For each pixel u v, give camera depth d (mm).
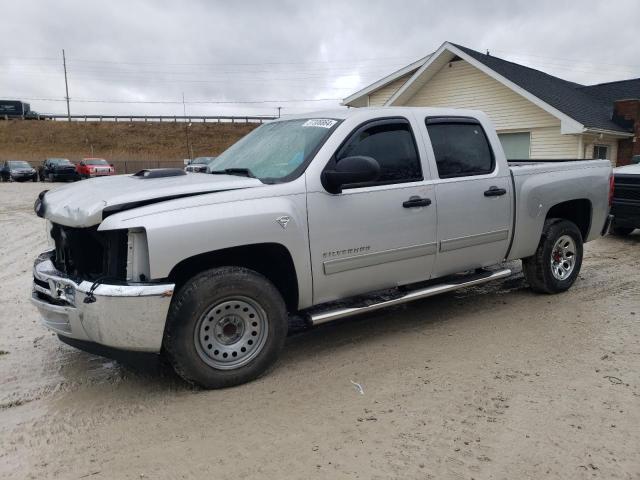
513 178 5484
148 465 3055
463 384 3971
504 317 5469
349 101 23812
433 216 4824
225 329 3961
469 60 19453
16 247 9859
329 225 4250
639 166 9688
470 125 5305
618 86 25906
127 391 4004
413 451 3127
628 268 7551
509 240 5527
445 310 5762
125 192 3781
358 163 4027
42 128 70125
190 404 3768
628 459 3021
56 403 3834
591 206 6352
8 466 3080
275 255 4148
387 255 4586
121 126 71875
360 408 3652
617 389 3838
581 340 4789
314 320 4305
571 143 18312
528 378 4047
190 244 3662
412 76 21094
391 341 4891
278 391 3939
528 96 18172
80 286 3668
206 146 68375
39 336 5227
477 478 2875
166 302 3643
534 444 3178
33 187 28141
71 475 2980
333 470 2965
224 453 3154
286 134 4777
